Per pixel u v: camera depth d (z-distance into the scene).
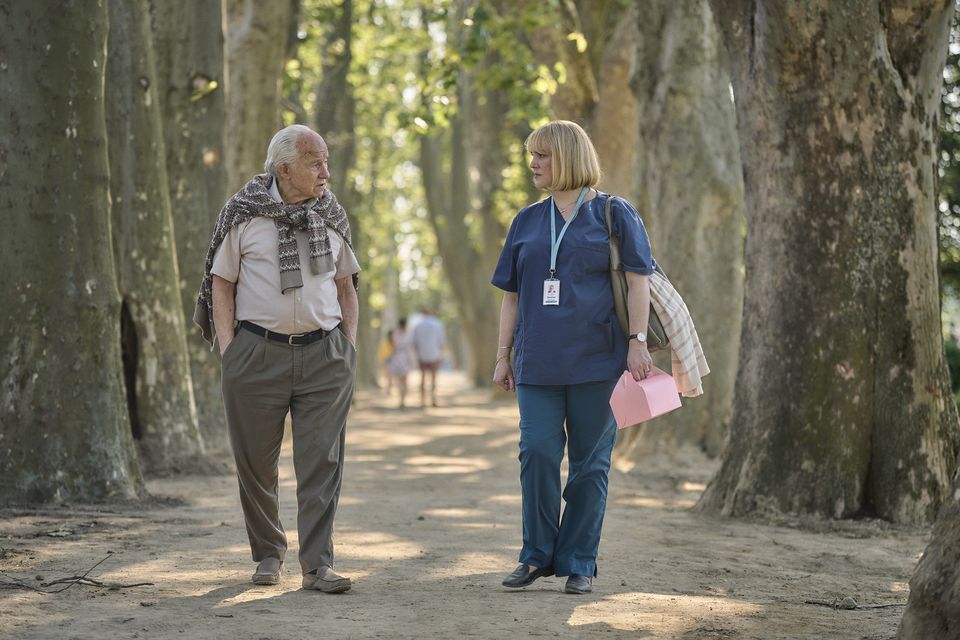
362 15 47.44
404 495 15.77
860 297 13.11
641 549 11.00
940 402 13.14
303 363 8.12
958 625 6.10
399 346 43.06
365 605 7.75
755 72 13.44
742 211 21.77
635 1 21.92
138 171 17.81
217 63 21.25
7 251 12.93
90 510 12.54
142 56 17.84
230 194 27.55
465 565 9.55
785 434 13.34
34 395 12.91
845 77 12.98
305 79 42.97
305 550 8.22
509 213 48.84
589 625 7.32
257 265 8.08
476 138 49.66
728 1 13.53
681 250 21.45
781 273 13.46
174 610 7.46
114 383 13.57
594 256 8.05
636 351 7.99
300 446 8.20
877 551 11.45
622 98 27.22
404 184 75.88
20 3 12.98
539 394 8.16
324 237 8.18
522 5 27.91
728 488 13.76
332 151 43.41
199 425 20.78
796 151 13.27
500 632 7.06
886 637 7.34
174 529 11.37
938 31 13.21
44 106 13.05
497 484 17.72
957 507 6.36
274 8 27.28
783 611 8.14
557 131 8.16
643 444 21.23
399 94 54.72
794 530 12.69
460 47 27.97
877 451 13.09
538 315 8.08
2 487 12.66
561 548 8.30
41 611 7.31
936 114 13.48
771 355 13.53
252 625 7.06
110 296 13.52
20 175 12.98
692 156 21.39
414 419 36.47
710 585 9.21
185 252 20.98
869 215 13.11
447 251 57.94
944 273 30.06
